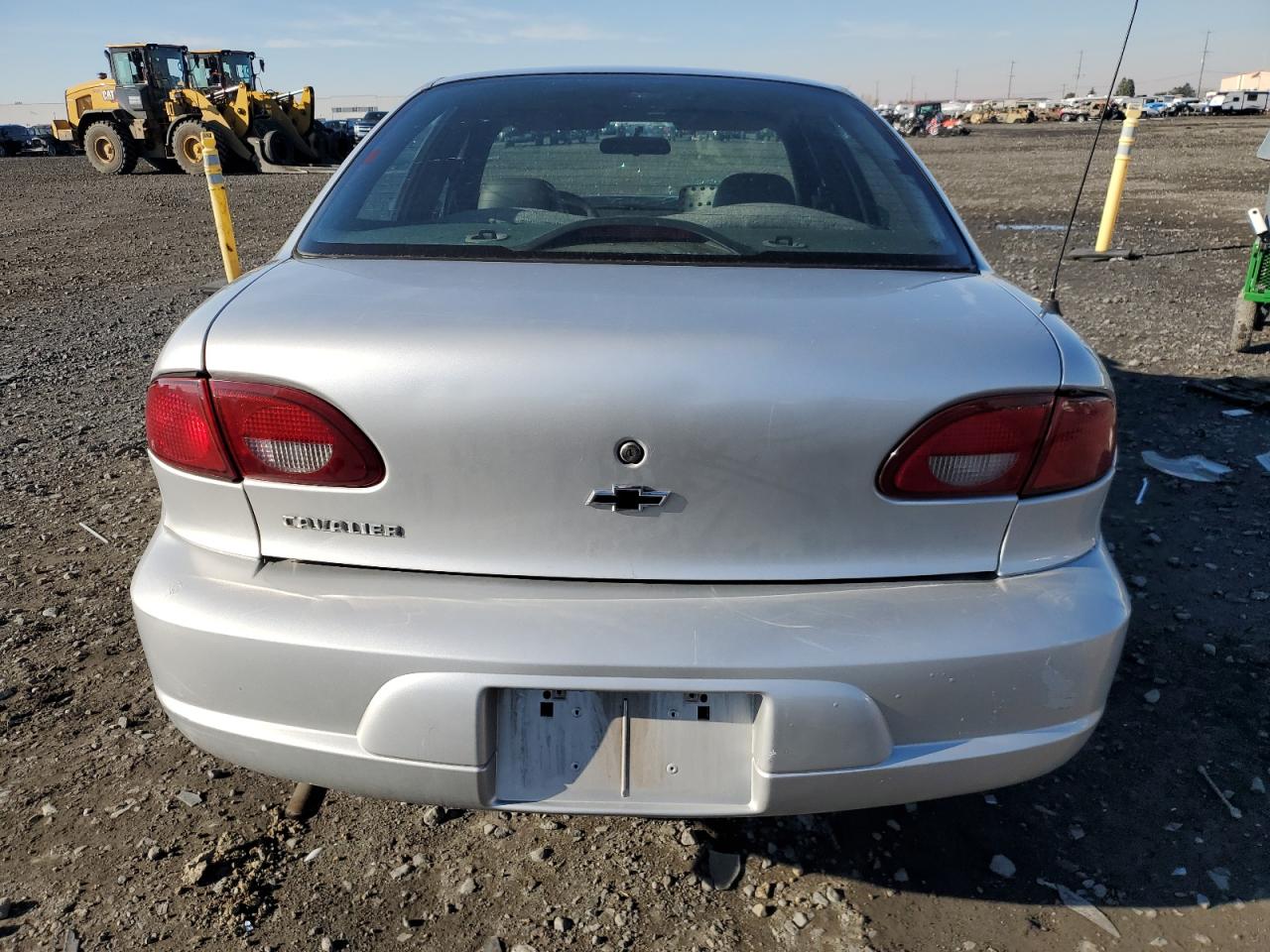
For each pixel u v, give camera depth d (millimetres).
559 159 2279
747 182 2256
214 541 1699
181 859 2070
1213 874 2064
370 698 1573
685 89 2570
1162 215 12266
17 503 3977
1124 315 6934
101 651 2857
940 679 1570
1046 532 1664
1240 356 5863
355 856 2098
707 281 1810
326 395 1563
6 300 8422
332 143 25828
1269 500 3850
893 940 1899
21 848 2096
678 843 2152
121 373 6074
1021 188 15938
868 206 2213
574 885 2029
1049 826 2207
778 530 1583
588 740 1627
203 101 22031
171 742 2455
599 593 1588
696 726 1617
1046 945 1890
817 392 1531
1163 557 3406
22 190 19703
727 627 1550
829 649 1541
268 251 11023
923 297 1792
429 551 1614
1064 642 1601
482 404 1535
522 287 1747
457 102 2520
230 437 1623
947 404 1559
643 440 1533
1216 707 2602
